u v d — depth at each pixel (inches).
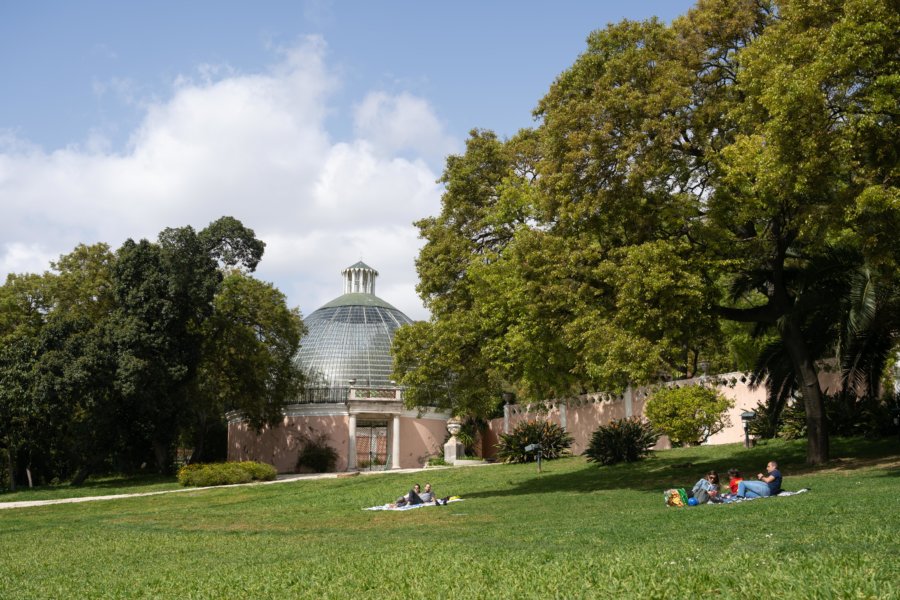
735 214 779.4
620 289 749.3
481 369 984.9
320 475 1718.8
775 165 661.3
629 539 415.2
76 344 1464.1
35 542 698.2
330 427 2025.1
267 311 1830.7
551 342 823.1
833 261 850.1
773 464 634.8
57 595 377.1
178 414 1621.6
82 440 1572.3
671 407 1203.9
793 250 900.6
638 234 780.0
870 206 618.5
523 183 976.9
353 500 1014.4
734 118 766.5
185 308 1557.6
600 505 693.9
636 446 1138.0
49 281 1702.8
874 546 316.5
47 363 1435.8
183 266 1552.7
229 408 2122.3
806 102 630.5
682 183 830.5
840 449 929.5
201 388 1690.5
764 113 720.3
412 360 1019.3
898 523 384.5
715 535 402.0
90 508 1162.6
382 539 529.7
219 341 1753.2
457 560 370.0
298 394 2007.9
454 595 289.4
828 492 594.2
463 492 1010.7
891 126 652.1
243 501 1125.1
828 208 669.9
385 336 2186.3
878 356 895.1
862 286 795.4
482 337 956.0
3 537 773.3
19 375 1466.5
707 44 814.5
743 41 818.8
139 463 1932.8
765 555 310.2
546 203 811.4
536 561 347.9
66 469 1948.8
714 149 796.6
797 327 862.5
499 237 1023.0
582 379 976.9
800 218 706.2
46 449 1750.7
